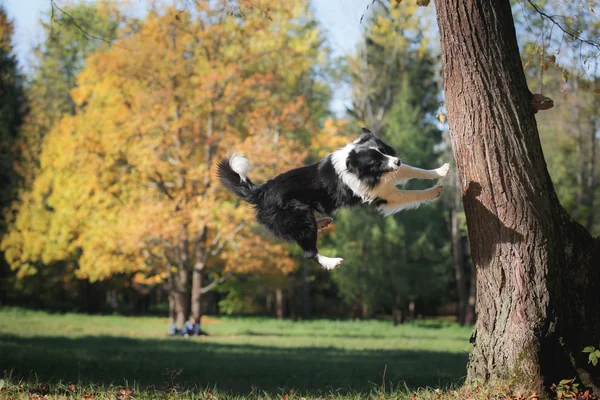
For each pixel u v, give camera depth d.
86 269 21.95
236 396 6.89
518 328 5.72
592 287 5.91
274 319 34.97
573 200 26.39
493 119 5.68
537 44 7.28
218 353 13.70
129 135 21.81
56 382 7.41
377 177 6.31
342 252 31.69
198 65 23.25
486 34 5.65
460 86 5.75
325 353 14.80
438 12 5.86
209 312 40.09
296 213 6.47
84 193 21.83
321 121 35.53
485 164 5.71
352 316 39.56
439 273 33.38
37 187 25.72
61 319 29.36
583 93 25.58
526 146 5.72
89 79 22.28
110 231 21.20
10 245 30.39
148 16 22.44
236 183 6.87
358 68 34.75
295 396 6.95
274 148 21.95
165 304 44.53
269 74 22.28
